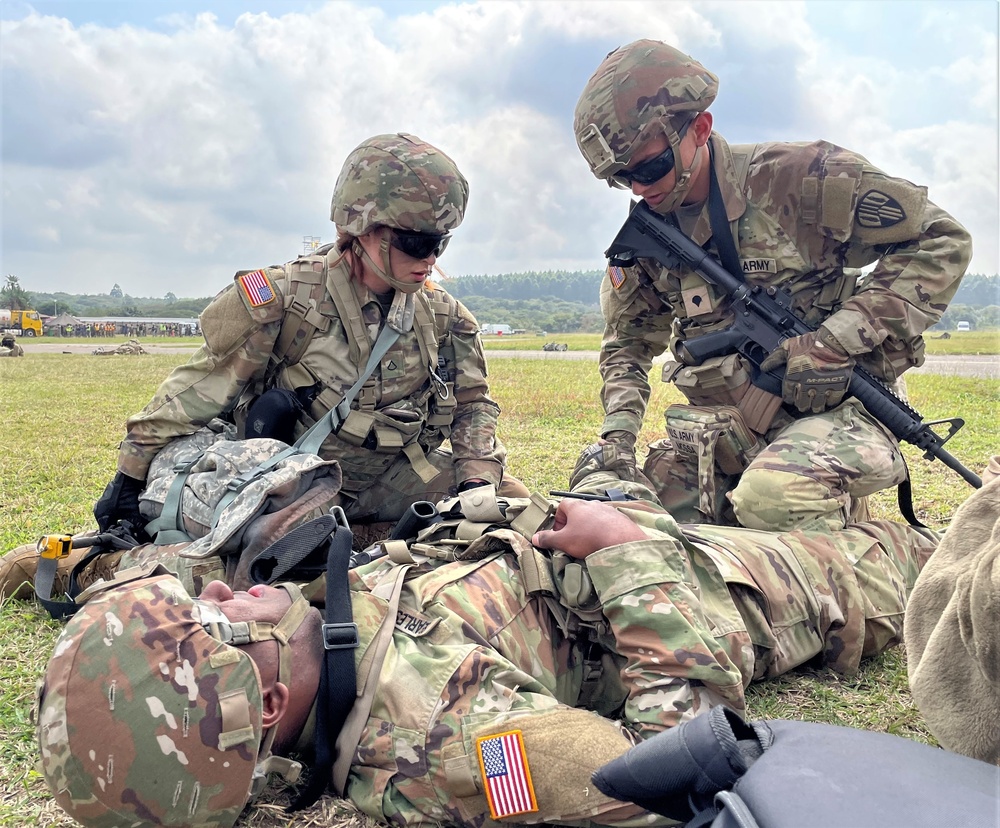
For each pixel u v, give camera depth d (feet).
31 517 15.05
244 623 5.62
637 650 6.08
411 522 7.66
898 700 8.10
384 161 9.70
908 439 10.39
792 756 4.05
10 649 8.93
